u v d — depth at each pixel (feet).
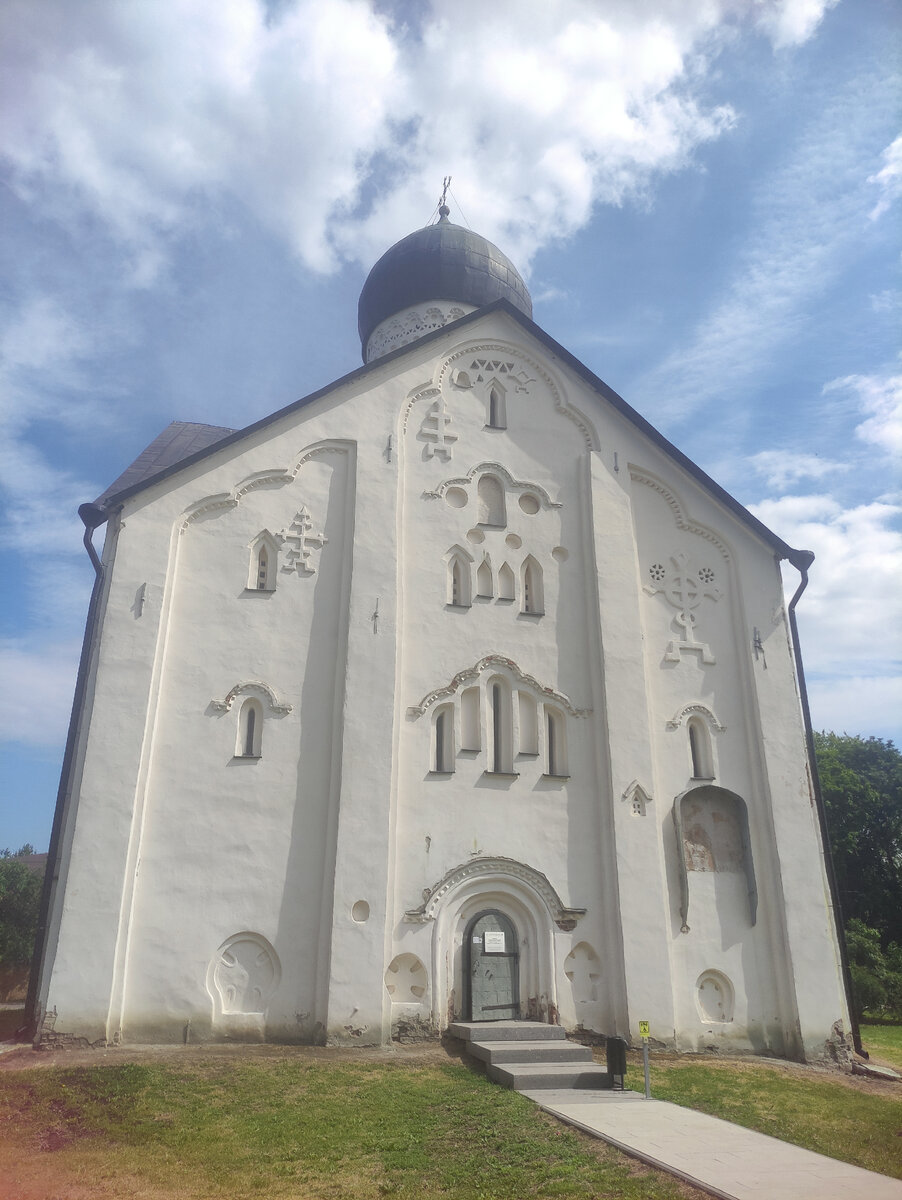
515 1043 46.78
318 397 59.93
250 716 53.06
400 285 84.79
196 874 48.88
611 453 65.00
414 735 54.44
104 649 50.90
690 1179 28.50
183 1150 31.96
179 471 55.67
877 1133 37.65
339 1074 41.78
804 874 57.52
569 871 54.70
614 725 57.57
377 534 57.47
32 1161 30.94
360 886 49.65
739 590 64.34
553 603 60.64
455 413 63.16
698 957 54.90
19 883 95.40
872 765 143.33
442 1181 29.12
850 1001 56.49
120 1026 45.57
